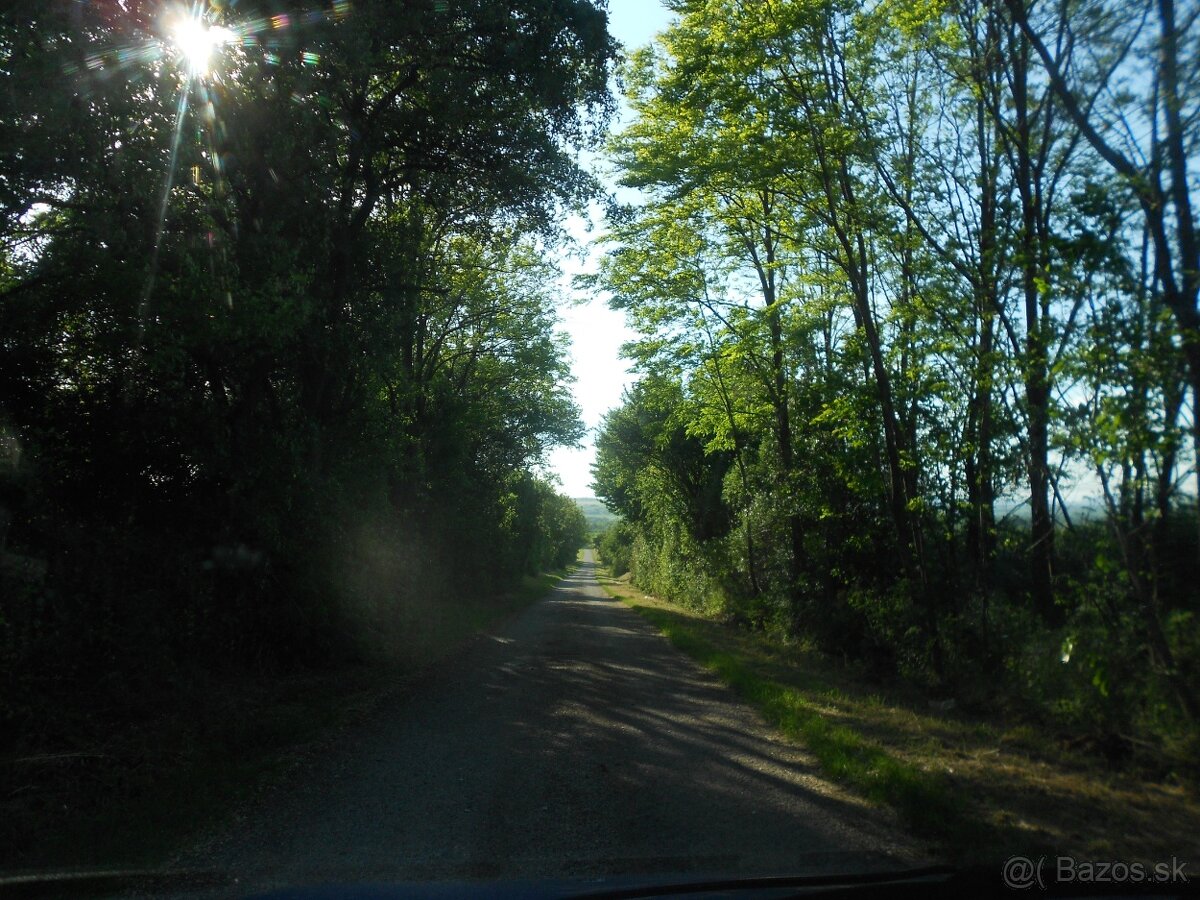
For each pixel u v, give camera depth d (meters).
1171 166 7.08
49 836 6.05
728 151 14.61
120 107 8.41
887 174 13.04
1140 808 6.50
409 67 13.79
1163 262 7.00
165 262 9.35
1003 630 11.29
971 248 11.56
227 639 11.80
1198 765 6.88
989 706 10.76
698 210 18.62
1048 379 7.48
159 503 10.92
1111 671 7.60
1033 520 10.04
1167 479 6.83
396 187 15.23
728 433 23.77
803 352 18.31
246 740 8.98
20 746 7.45
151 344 9.32
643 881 5.01
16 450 8.53
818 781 7.49
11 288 8.68
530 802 6.87
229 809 6.70
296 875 5.25
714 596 28.72
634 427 38.19
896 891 4.79
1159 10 7.32
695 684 13.27
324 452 13.67
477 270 24.44
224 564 11.34
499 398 32.50
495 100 14.32
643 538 52.84
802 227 16.88
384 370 14.48
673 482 35.59
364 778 7.62
